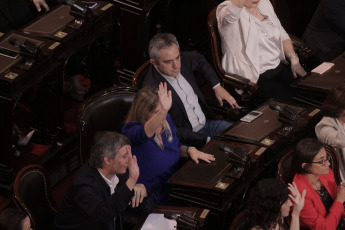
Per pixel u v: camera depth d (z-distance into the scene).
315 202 12.48
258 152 13.23
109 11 15.95
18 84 13.74
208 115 15.15
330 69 15.91
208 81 15.13
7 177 14.39
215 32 15.62
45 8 16.94
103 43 16.66
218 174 12.62
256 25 16.00
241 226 11.56
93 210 11.48
